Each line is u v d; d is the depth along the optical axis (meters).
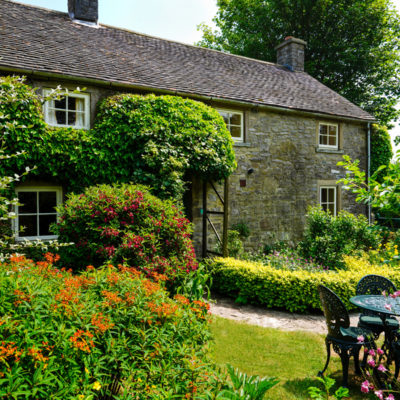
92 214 4.71
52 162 6.28
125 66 8.20
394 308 3.53
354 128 11.66
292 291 5.80
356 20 17.45
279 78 11.91
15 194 6.17
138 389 2.13
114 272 3.19
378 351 3.21
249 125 9.35
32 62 6.63
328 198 11.12
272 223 9.74
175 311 2.75
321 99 11.59
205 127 7.52
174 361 2.36
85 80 6.96
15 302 2.13
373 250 7.94
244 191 9.27
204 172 7.48
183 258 5.06
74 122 7.17
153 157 6.64
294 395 3.24
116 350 2.24
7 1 8.77
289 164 10.10
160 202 5.23
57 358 1.98
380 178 12.41
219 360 3.93
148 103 7.17
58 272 3.09
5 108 5.58
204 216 8.26
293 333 4.83
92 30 9.45
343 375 3.44
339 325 3.54
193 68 9.84
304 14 18.44
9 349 1.74
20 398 1.68
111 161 6.84
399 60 18.97
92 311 2.36
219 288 6.85
